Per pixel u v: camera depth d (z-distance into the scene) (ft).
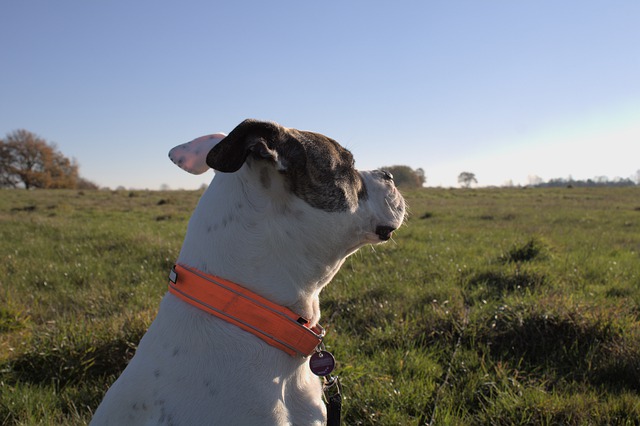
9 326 4.70
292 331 2.08
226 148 1.91
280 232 2.15
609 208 18.29
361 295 5.76
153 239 9.43
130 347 4.06
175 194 29.53
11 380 3.80
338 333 4.69
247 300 2.05
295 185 2.17
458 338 4.43
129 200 23.94
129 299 5.74
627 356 3.88
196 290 2.08
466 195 27.96
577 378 3.80
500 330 4.45
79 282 6.73
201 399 1.93
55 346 4.02
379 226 2.42
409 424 3.21
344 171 2.30
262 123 2.02
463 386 3.70
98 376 3.89
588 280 6.43
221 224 2.15
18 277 6.85
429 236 10.27
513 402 3.38
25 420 3.25
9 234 10.70
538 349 4.25
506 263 7.06
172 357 2.01
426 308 5.16
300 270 2.20
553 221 13.80
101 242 9.39
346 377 3.67
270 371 2.02
